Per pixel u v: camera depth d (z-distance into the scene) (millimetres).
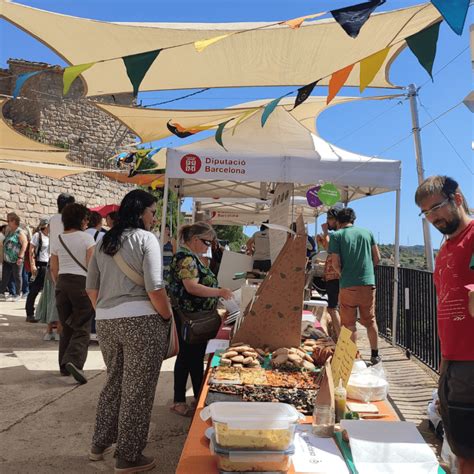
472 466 2154
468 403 2117
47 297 7934
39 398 4602
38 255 8422
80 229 5141
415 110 8016
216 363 2932
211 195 9391
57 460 3352
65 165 12672
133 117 8312
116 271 3021
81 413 4246
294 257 3178
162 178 12086
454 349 2141
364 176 6469
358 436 1807
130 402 3021
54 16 5586
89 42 6094
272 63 6629
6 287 11430
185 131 6113
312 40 5980
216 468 1740
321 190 5953
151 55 3201
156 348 3027
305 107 8344
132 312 2980
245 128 6863
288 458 1701
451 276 2148
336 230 6395
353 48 6129
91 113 25938
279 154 6320
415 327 6617
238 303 4258
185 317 3893
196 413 2195
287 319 3182
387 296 8266
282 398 2314
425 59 2574
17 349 6516
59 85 25281
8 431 3824
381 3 2568
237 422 1681
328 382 2059
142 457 3129
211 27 5938
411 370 6094
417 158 8078
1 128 9047
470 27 2201
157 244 3064
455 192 2137
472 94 2162
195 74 6984
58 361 5629
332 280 7270
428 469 1679
